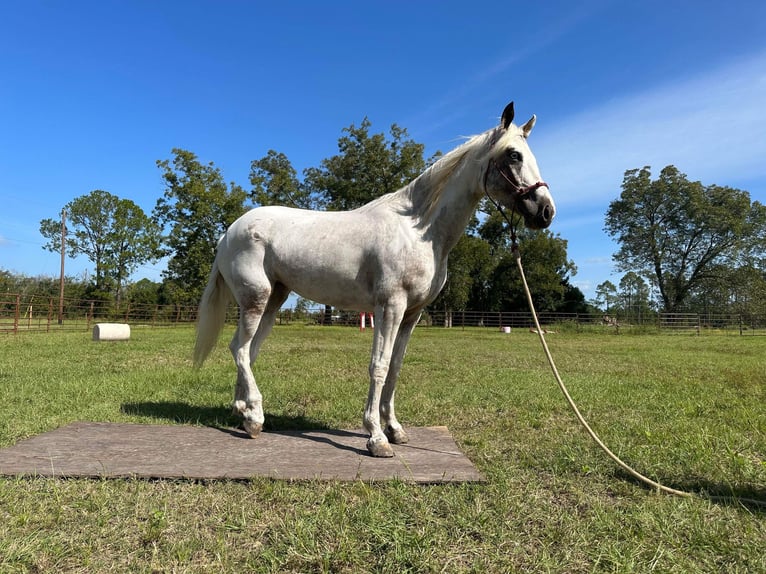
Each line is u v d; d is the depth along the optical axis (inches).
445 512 89.4
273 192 1228.5
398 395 212.4
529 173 115.9
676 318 1160.8
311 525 81.0
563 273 1635.1
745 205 1523.1
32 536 75.9
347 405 185.6
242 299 136.6
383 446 118.3
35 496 90.4
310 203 1290.6
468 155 124.5
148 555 72.9
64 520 82.0
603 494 103.7
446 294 1310.3
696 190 1539.1
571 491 103.6
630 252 1672.0
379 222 125.1
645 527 85.7
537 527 84.8
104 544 75.4
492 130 122.5
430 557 72.7
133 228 1652.3
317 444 127.0
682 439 142.5
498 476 109.0
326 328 928.9
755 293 1456.7
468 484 102.5
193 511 88.0
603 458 125.7
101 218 1616.6
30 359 314.5
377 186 1153.4
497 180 117.5
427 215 124.1
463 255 1290.6
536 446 136.6
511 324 1224.2
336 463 111.6
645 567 72.9
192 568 69.6
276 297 152.8
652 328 1019.9
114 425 140.7
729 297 1566.2
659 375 301.7
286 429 150.8
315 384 234.2
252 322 136.6
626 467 106.8
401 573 69.2
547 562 72.4
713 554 78.3
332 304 136.5
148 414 160.4
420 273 121.2
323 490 97.0
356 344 505.0
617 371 320.8
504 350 479.5
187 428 139.5
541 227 115.6
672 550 78.6
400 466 110.9
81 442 122.3
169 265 1152.2
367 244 124.0
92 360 316.5
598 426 161.0
